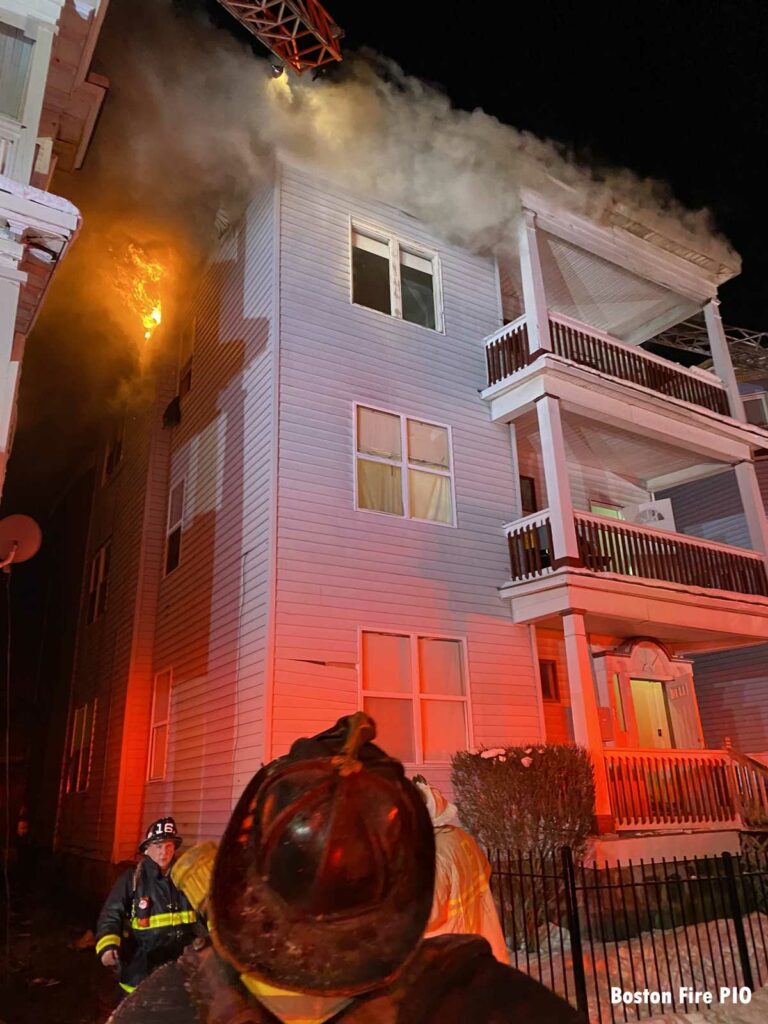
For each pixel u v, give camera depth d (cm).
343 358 1114
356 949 97
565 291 1464
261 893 100
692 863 934
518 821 812
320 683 934
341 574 998
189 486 1302
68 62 845
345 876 98
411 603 1045
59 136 948
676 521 1889
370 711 962
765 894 927
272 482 989
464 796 866
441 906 277
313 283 1125
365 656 985
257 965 96
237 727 950
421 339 1212
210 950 111
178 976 109
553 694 1195
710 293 1501
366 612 1001
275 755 875
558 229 1293
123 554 1524
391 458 1109
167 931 431
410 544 1076
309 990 95
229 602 1049
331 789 103
